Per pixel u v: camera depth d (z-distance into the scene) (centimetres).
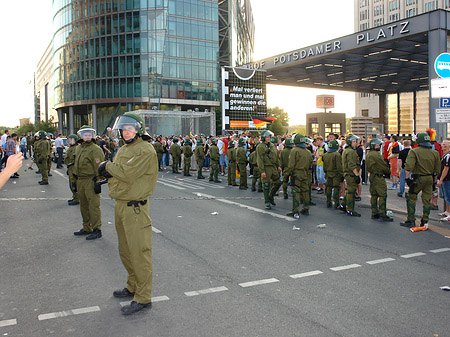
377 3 10156
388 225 859
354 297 454
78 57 5922
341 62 2834
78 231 771
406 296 459
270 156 1042
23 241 699
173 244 682
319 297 453
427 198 812
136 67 5478
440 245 696
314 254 631
